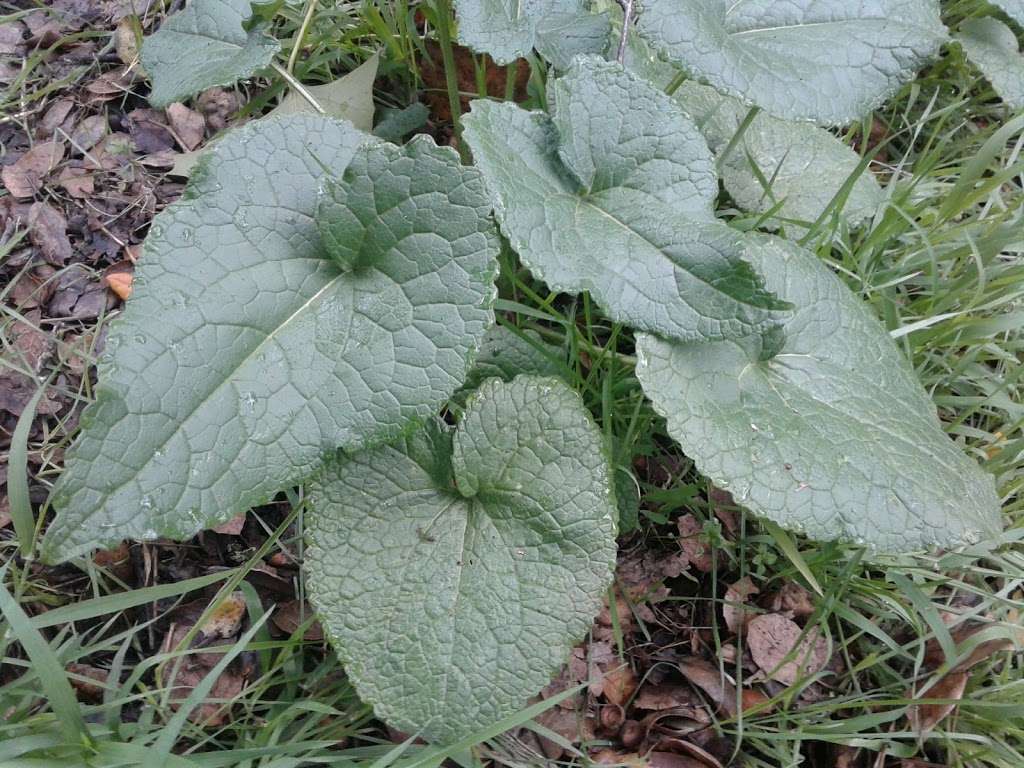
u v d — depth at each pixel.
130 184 0.49
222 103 0.53
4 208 0.47
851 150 0.51
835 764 0.37
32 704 0.33
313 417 0.30
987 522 0.34
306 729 0.34
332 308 0.32
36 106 0.51
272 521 0.40
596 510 0.33
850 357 0.38
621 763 0.36
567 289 0.32
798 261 0.39
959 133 0.58
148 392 0.28
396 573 0.33
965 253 0.48
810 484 0.32
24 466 0.33
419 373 0.31
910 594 0.38
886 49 0.39
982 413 0.47
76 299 0.45
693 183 0.36
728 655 0.40
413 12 0.53
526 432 0.34
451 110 0.51
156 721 0.35
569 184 0.36
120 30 0.54
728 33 0.39
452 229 0.31
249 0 0.39
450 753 0.30
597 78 0.36
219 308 0.30
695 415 0.33
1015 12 0.45
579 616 0.32
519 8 0.40
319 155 0.33
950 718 0.38
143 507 0.27
